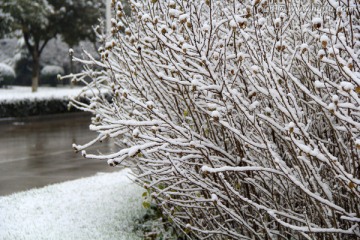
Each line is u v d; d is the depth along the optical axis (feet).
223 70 12.25
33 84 122.72
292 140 10.75
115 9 14.07
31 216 22.48
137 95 16.01
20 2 110.32
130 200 23.56
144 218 21.12
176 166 12.64
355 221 11.35
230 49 14.88
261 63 11.76
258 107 13.67
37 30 119.44
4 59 162.91
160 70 14.94
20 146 50.70
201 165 13.78
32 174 35.81
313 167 12.00
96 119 16.46
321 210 12.37
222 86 12.32
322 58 11.00
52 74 153.38
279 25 11.76
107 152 44.86
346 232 11.70
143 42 13.97
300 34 13.50
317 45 13.50
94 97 17.25
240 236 13.62
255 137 12.74
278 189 13.96
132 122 12.48
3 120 77.05
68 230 20.10
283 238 14.32
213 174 13.73
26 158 43.06
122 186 27.14
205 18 15.61
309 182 12.48
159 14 15.23
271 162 12.55
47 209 23.58
